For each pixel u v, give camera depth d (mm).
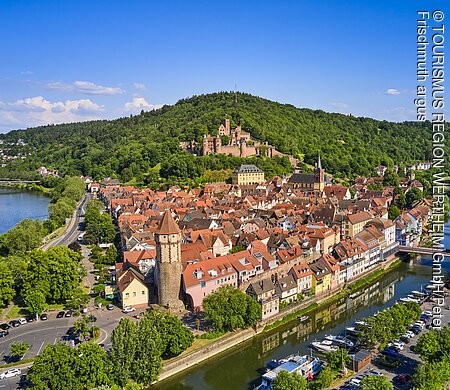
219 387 111625
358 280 186000
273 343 134625
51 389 93750
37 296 139500
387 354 119438
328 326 146375
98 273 186250
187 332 120438
